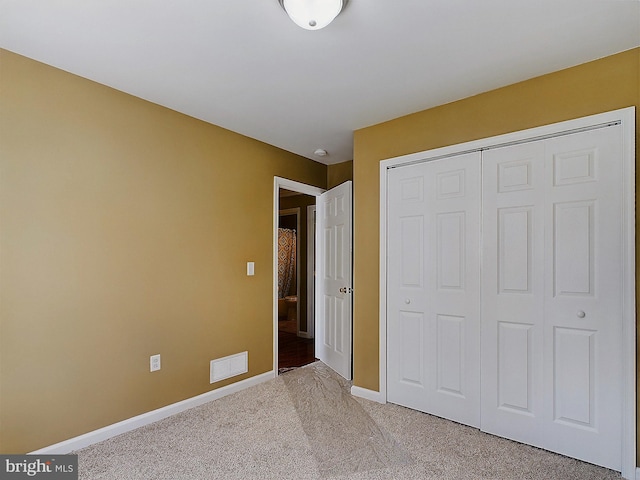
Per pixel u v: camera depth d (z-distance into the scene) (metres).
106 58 2.05
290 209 5.91
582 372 2.08
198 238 2.93
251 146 3.43
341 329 3.66
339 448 2.21
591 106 2.09
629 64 1.98
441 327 2.65
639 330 1.92
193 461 2.06
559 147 2.19
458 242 2.59
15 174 1.98
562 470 1.98
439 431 2.43
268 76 2.27
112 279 2.37
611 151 2.02
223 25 1.75
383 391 2.93
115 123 2.42
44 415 2.05
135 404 2.47
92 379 2.26
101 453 2.14
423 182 2.78
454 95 2.54
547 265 2.21
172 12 1.65
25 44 1.91
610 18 1.70
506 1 1.58
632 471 1.90
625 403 1.93
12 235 1.96
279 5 1.60
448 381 2.60
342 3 1.56
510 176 2.37
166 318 2.68
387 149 2.99
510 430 2.31
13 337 1.95
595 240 2.06
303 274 5.66
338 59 2.07
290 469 1.99
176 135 2.79
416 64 2.12
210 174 3.04
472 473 1.96
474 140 2.53
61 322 2.13
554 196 2.20
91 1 1.57
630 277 1.94
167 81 2.33
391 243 2.94
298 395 3.09
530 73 2.23
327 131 3.25
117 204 2.42
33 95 2.05
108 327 2.34
